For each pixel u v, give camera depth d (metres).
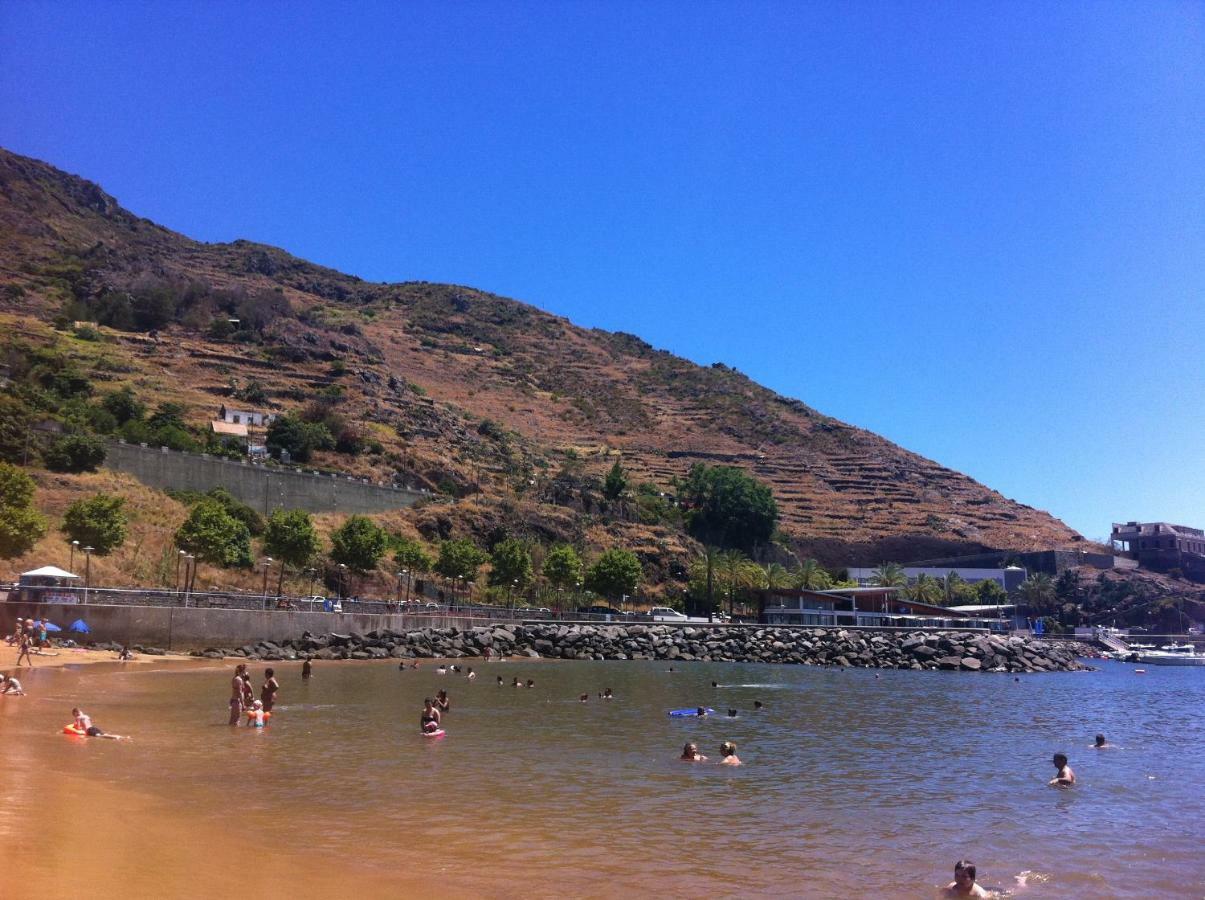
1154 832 24.39
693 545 169.88
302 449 149.75
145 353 178.38
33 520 79.56
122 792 24.20
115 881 15.90
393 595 115.62
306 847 19.83
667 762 33.59
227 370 179.62
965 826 24.55
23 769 26.19
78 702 43.22
